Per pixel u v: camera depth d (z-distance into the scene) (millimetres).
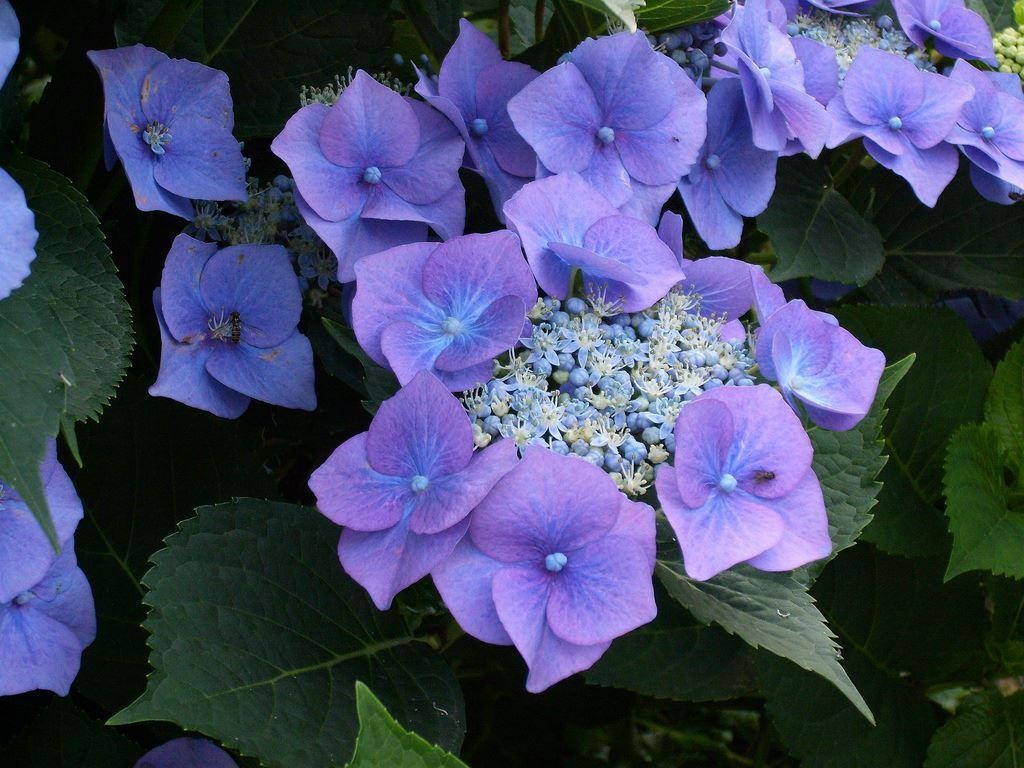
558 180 491
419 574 433
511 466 435
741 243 641
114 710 517
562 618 435
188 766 499
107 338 450
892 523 583
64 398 404
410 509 445
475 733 630
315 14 567
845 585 588
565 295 485
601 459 461
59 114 546
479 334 464
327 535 486
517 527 436
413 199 513
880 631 589
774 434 455
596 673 546
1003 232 610
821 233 573
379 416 444
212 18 564
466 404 465
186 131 514
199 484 535
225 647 456
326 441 564
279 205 527
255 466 539
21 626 464
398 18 621
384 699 472
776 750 676
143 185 500
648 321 489
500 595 433
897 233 619
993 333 671
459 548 440
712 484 451
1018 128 583
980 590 594
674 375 479
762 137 535
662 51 547
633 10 503
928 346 589
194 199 526
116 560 528
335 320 527
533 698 625
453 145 514
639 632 552
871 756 571
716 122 542
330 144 500
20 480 391
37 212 456
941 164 577
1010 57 624
